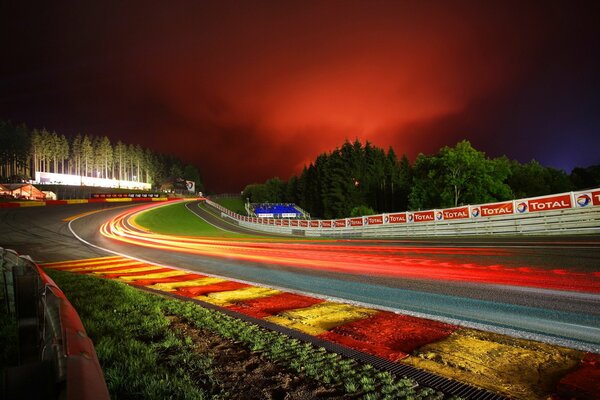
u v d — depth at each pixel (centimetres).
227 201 11156
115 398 306
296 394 321
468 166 4862
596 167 7231
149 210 6819
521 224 2014
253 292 804
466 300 650
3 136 11094
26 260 495
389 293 742
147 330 504
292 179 11144
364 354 410
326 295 749
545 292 672
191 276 1073
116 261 1536
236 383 344
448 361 383
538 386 324
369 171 8306
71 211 5559
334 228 3684
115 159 14788
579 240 1452
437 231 2544
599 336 442
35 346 322
